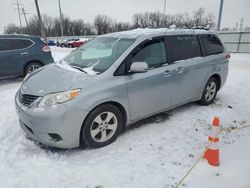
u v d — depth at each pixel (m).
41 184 2.54
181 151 3.21
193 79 4.46
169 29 4.34
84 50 4.12
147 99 3.68
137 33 3.92
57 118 2.82
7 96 5.89
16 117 4.38
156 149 3.26
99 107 3.11
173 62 4.05
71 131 2.92
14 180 2.59
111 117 3.29
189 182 2.58
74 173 2.73
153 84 3.69
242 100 5.57
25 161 2.95
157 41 3.88
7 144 3.36
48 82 3.19
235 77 8.39
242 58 17.02
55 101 2.86
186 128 3.93
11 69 7.39
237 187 2.49
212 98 5.18
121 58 3.37
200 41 4.71
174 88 4.09
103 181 2.60
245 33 21.97
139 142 3.44
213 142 2.84
